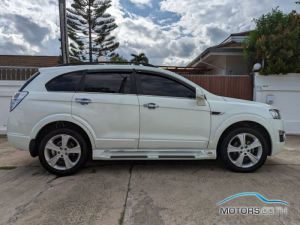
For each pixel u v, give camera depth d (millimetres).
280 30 8117
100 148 4465
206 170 4711
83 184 4020
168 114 4453
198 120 4492
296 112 8578
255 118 4539
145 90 4527
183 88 4590
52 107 4340
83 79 4523
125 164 5090
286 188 3859
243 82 8773
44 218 2982
